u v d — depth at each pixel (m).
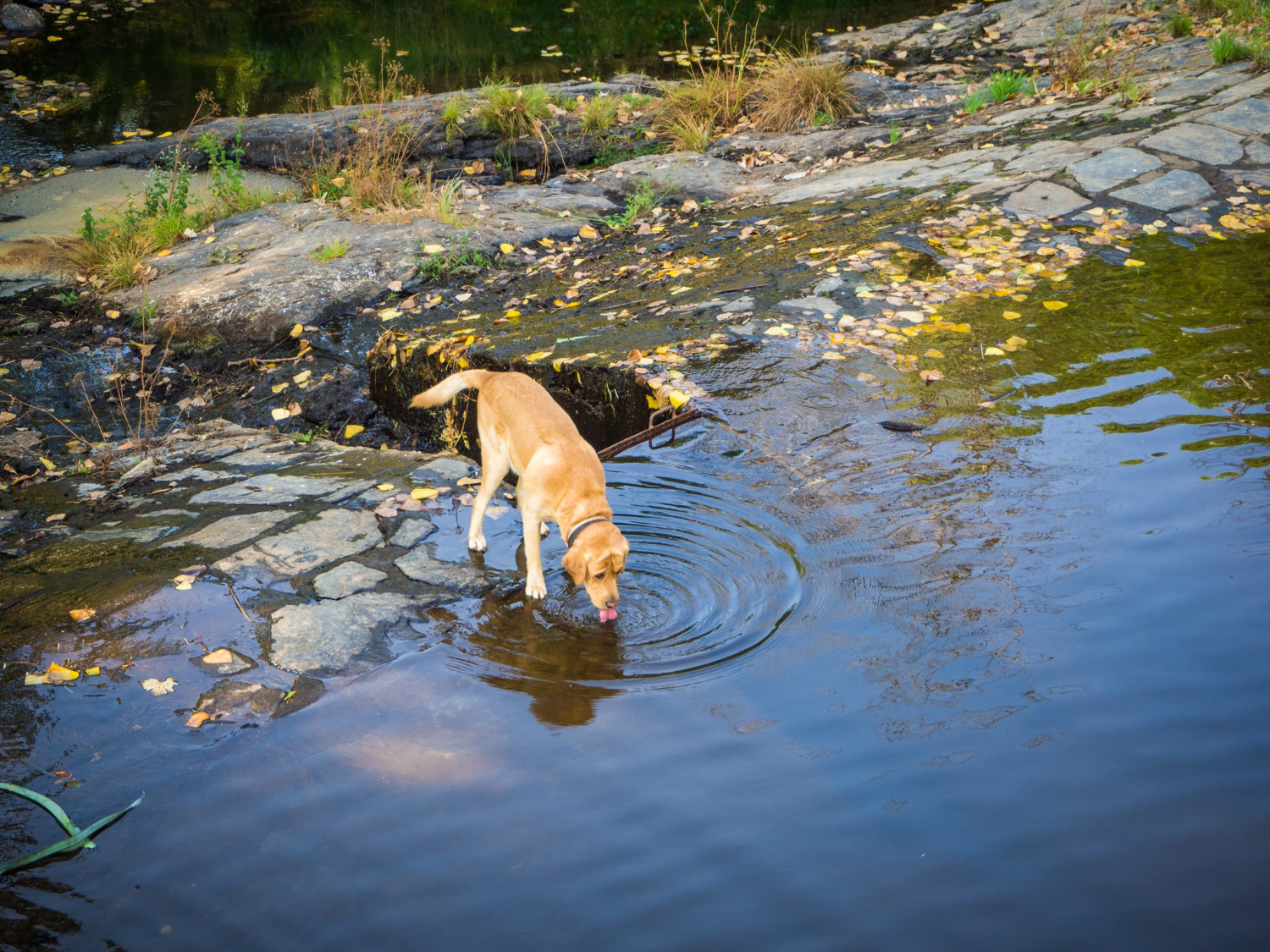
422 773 3.41
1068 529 4.40
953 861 2.81
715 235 8.69
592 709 3.69
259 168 11.95
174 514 5.33
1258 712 3.26
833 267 7.33
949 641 3.79
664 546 4.65
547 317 7.35
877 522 4.62
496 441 4.82
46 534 5.20
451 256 8.62
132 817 3.28
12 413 7.12
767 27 16.23
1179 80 10.16
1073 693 3.43
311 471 5.84
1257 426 5.04
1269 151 8.30
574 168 11.27
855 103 11.69
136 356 7.86
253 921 2.84
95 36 18.30
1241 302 6.37
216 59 16.56
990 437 5.22
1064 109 10.07
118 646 4.16
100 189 11.42
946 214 7.96
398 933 2.75
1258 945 2.46
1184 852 2.76
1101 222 7.63
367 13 19.25
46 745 3.63
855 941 2.59
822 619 4.04
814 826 3.00
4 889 3.01
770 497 4.92
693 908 2.75
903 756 3.25
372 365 7.15
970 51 13.70
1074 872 2.74
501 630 4.26
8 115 13.91
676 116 11.78
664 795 3.20
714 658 3.91
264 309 7.95
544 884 2.88
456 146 11.59
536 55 15.73
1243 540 4.18
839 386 5.82
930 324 6.46
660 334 6.62
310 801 3.30
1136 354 5.89
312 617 4.32
